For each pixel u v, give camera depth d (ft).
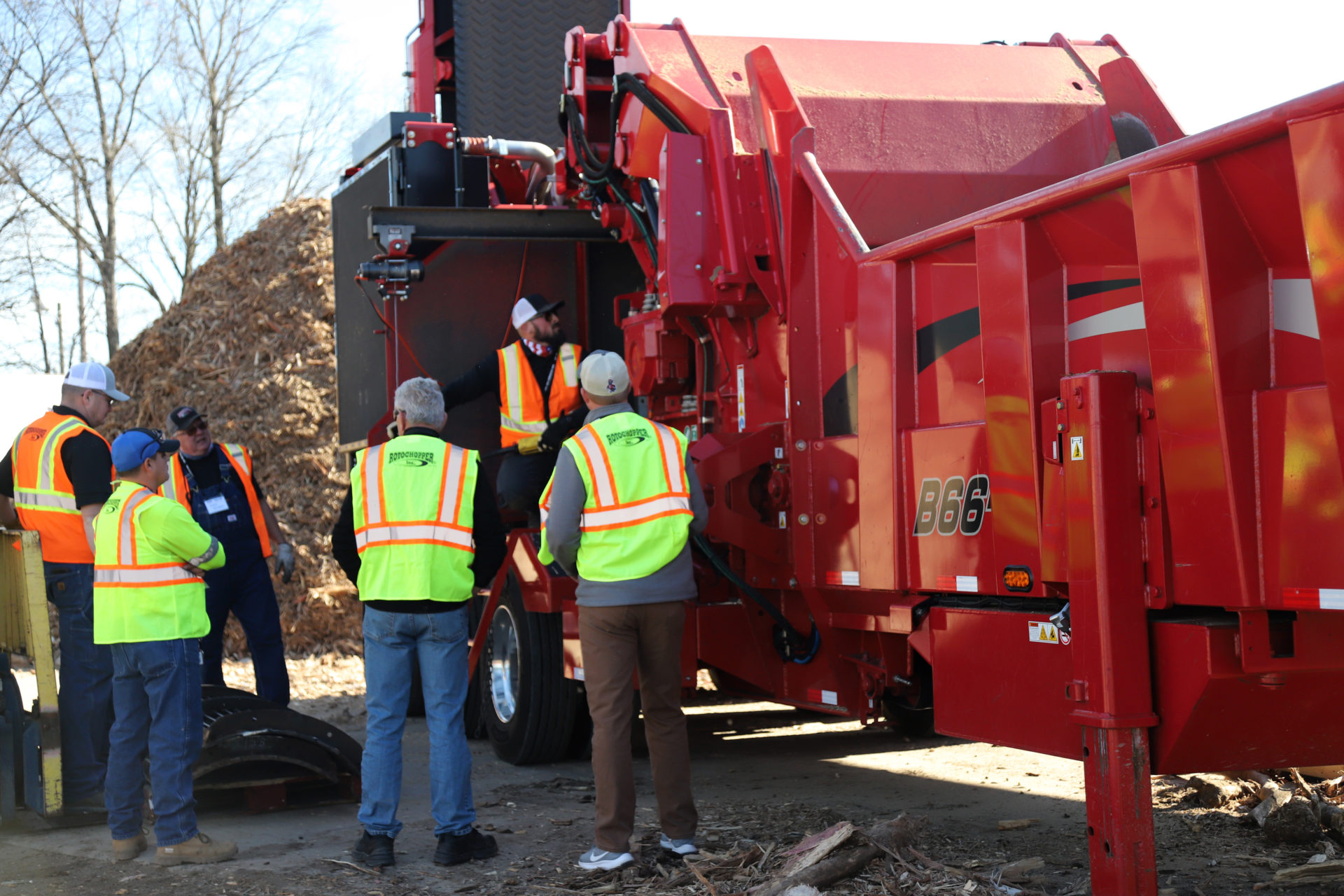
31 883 14.83
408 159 24.36
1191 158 10.30
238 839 16.79
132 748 15.84
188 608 15.62
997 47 20.63
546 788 19.70
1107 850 11.04
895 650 16.05
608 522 14.84
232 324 49.26
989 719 13.19
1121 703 10.95
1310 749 11.46
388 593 15.15
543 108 29.71
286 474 42.37
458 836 15.17
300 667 35.94
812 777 19.84
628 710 14.79
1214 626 10.63
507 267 25.53
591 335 25.94
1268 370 10.26
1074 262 12.21
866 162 18.26
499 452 23.53
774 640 18.61
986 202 18.83
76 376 18.75
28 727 18.13
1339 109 9.07
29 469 18.51
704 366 20.26
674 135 18.45
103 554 15.51
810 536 16.58
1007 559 12.65
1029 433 12.27
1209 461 10.29
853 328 15.93
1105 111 19.72
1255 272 10.32
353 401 26.61
